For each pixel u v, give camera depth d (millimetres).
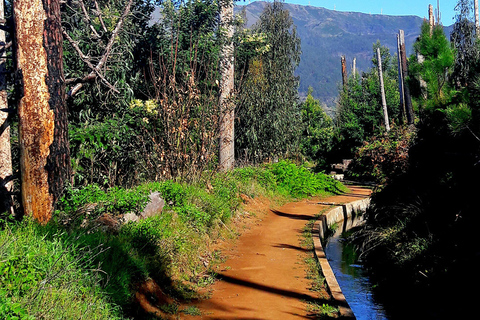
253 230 12375
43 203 7168
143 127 12414
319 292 7504
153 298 6359
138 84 14602
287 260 9430
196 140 12375
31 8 7047
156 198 9078
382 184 14672
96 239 6324
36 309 4387
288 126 25609
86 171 11352
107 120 12102
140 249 7031
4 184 9320
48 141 7188
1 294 4184
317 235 11977
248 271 8562
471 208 8734
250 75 21938
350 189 25828
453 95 10469
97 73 8281
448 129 10172
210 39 15391
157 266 7117
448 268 7816
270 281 8000
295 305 6887
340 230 16266
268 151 23641
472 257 7469
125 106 12789
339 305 6895
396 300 8523
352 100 37812
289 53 26219
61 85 7395
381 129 33062
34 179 7125
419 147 11641
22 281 4695
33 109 7094
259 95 22391
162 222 8508
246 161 21078
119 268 5984
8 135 10438
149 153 12172
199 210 10219
